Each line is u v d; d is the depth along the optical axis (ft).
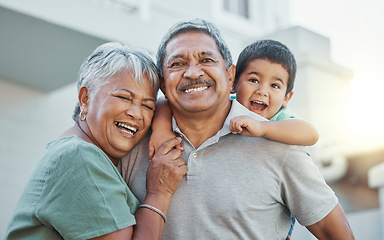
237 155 6.79
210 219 6.57
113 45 7.20
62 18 16.02
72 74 18.52
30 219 6.07
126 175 7.18
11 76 18.90
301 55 19.44
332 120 19.29
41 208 5.98
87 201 5.96
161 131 7.06
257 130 6.69
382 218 17.60
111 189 6.19
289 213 7.09
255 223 6.61
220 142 6.92
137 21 17.94
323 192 6.82
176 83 6.77
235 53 22.41
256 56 8.26
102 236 5.94
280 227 6.94
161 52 7.07
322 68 19.53
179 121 7.11
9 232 6.20
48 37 16.30
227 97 7.11
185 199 6.65
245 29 23.49
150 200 6.49
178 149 6.88
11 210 18.85
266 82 8.20
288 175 6.76
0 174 18.71
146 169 7.07
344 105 19.69
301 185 6.76
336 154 18.39
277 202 6.82
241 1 23.93
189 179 6.70
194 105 6.64
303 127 6.89
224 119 7.11
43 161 6.34
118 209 6.13
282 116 8.27
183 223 6.59
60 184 6.02
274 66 8.17
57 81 19.20
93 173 6.14
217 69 6.76
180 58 6.80
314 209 6.74
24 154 19.35
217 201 6.58
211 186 6.65
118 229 6.01
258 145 6.82
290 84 8.52
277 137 6.76
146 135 7.34
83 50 17.12
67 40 16.57
